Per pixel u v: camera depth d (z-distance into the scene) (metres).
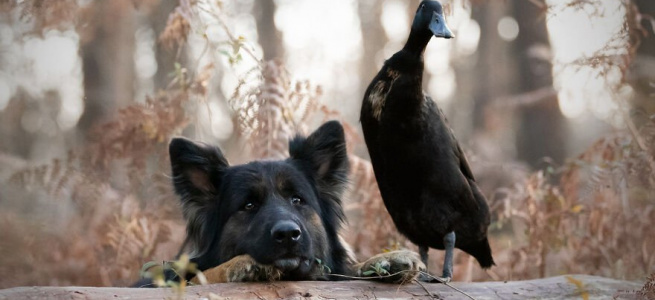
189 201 6.95
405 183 6.13
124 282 9.32
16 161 12.33
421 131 5.93
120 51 21.12
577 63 8.78
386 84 5.89
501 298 5.58
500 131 21.80
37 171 9.72
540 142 21.31
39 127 24.50
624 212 8.85
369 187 9.06
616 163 8.61
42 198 14.55
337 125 7.27
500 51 26.36
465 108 30.09
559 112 21.33
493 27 26.27
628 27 8.61
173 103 9.55
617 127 9.64
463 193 6.15
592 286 5.89
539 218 8.99
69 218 11.99
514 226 12.10
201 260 6.80
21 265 9.89
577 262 8.90
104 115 20.23
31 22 10.33
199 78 9.54
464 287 5.69
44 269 9.70
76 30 13.56
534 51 13.38
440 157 6.02
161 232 9.39
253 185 6.54
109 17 16.20
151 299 4.91
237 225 6.49
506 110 21.44
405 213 6.31
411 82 5.79
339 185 7.30
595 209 8.89
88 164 9.70
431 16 5.57
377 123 5.99
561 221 8.97
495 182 12.43
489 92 26.27
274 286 5.40
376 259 5.86
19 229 10.73
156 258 9.55
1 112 22.17
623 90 9.48
